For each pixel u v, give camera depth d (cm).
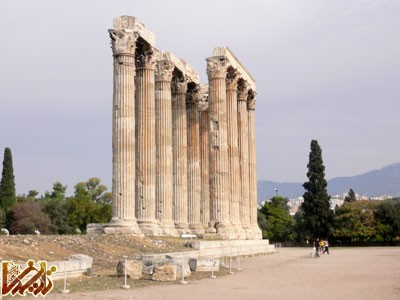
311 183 11256
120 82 3881
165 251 3378
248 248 5266
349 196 16875
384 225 10850
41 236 2867
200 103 6306
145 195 4256
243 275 2914
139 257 2700
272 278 2741
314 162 11294
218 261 2995
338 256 5703
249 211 6116
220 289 2139
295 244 11669
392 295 1992
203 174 6175
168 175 4828
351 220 11012
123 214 3744
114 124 3866
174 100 5466
